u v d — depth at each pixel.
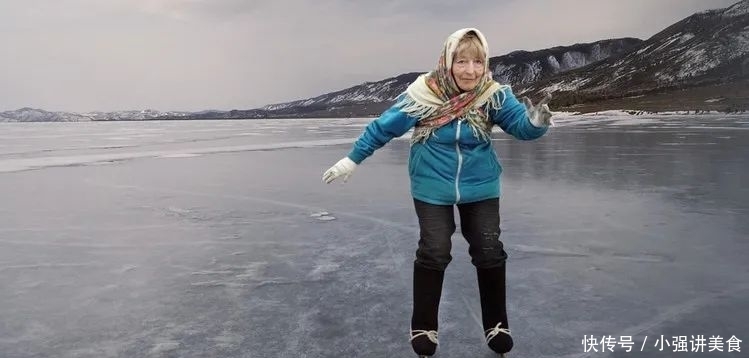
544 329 2.51
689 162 8.52
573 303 2.81
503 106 2.22
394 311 2.78
